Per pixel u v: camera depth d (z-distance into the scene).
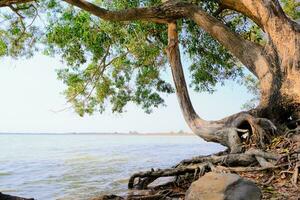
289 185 6.79
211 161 8.60
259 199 5.38
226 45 12.38
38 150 46.66
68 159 27.77
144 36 16.97
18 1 11.64
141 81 20.23
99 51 17.31
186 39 17.64
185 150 40.44
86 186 12.98
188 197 5.39
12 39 16.83
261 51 11.62
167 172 8.72
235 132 10.24
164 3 12.81
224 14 16.80
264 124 10.05
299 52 10.84
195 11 12.68
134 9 12.62
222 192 5.09
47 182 14.80
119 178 14.66
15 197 6.96
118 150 42.91
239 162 8.37
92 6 12.30
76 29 16.23
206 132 11.14
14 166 22.75
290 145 8.92
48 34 16.52
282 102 10.70
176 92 12.57
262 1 11.52
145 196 7.04
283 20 11.34
